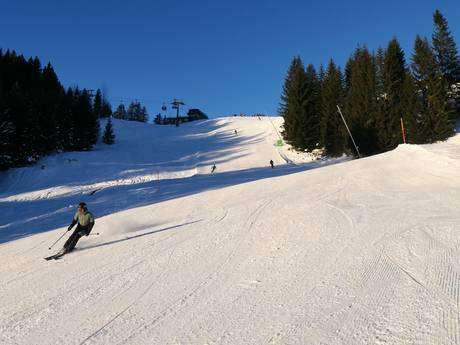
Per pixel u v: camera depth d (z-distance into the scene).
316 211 13.04
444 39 57.19
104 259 9.57
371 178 19.55
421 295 5.77
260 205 15.10
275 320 5.54
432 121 50.12
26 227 17.64
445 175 18.58
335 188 17.70
